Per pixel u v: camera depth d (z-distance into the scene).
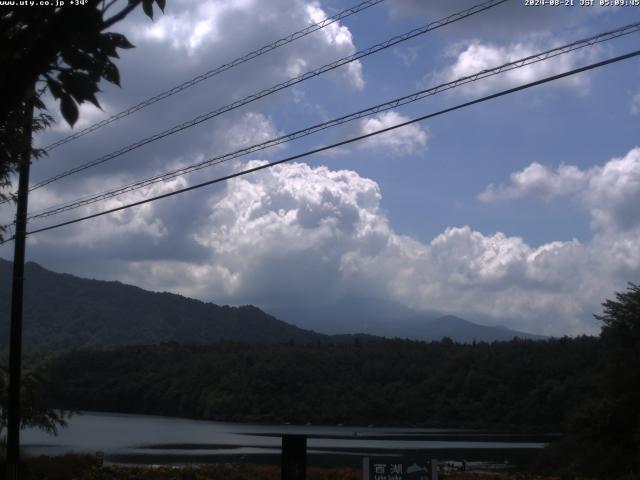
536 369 122.19
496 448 73.81
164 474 27.69
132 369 158.25
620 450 37.53
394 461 13.23
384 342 165.75
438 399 131.75
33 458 29.06
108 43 3.82
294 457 14.34
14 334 22.42
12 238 22.55
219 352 162.25
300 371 144.50
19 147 6.51
